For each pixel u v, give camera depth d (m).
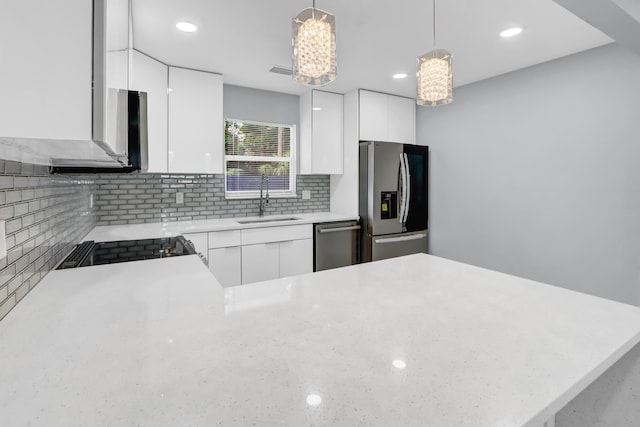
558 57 2.84
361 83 3.58
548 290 1.17
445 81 1.51
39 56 0.51
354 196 3.85
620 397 1.00
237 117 3.67
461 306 1.01
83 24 0.54
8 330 0.85
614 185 2.58
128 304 1.04
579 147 2.76
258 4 2.03
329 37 1.26
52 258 1.47
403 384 0.62
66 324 0.89
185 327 0.87
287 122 3.99
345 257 3.72
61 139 0.52
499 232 3.35
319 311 0.97
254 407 0.55
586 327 0.86
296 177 4.10
